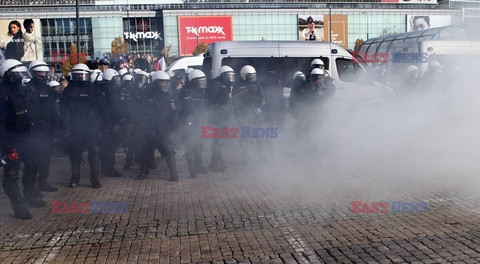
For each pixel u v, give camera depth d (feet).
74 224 18.63
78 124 24.29
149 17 279.49
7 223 19.06
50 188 24.39
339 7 293.84
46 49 261.65
